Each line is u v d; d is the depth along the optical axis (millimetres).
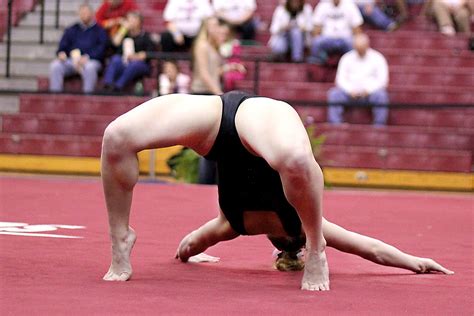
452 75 34312
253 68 34969
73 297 8211
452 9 37469
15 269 9828
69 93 31484
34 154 32688
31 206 17969
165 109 9344
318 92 33562
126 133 9141
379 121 32344
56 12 38250
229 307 7957
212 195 22031
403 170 30953
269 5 39344
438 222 17672
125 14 35438
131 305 7895
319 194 8953
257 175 9648
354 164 31078
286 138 8891
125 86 34000
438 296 8953
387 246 10539
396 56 35375
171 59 33031
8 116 33719
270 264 11031
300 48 35062
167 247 12469
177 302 8133
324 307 8125
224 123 9383
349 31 35000
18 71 37250
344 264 11164
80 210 17438
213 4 36625
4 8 39219
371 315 7801
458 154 30891
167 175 30906
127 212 9430
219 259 11383
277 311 7844
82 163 32219
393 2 38719
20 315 7293
